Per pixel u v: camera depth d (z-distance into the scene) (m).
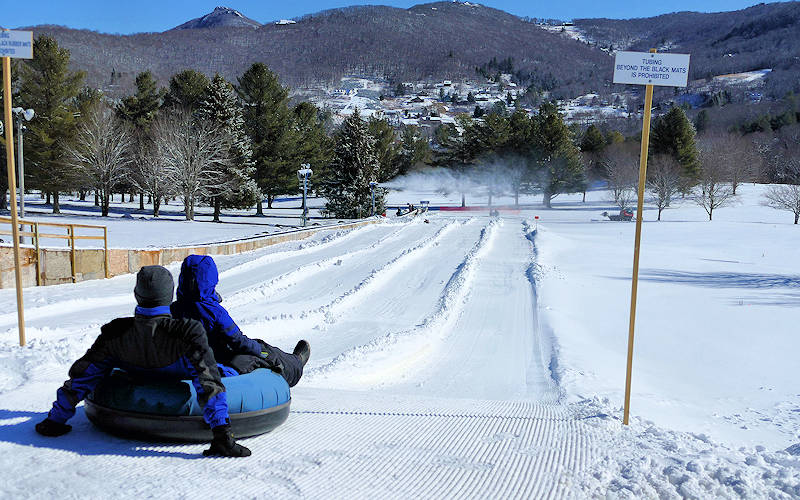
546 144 91.25
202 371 3.84
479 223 55.06
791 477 4.46
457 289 20.55
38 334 10.18
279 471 3.81
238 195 61.91
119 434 4.08
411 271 24.89
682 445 5.16
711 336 14.89
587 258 33.03
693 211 78.69
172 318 3.86
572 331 15.16
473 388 10.22
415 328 14.77
